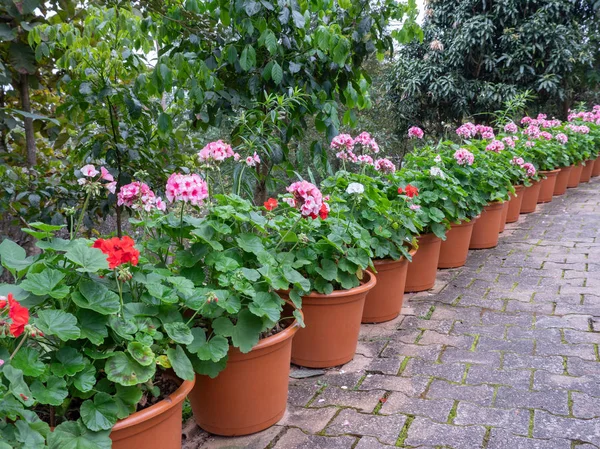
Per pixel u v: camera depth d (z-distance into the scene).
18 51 2.89
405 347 2.59
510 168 4.68
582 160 7.12
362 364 2.43
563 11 8.39
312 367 2.40
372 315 2.87
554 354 2.44
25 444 1.09
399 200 3.10
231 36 3.13
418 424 1.93
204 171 2.27
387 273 2.80
